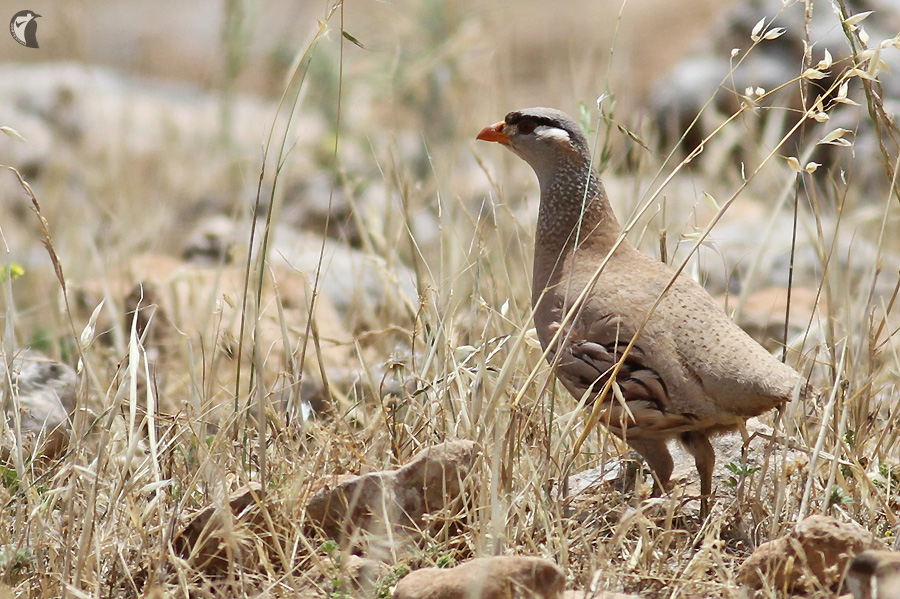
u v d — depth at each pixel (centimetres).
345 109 2212
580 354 889
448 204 1271
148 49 3947
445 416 904
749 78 2305
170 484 854
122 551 774
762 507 837
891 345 1103
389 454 880
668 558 797
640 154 1343
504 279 1157
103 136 2662
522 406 884
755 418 1010
